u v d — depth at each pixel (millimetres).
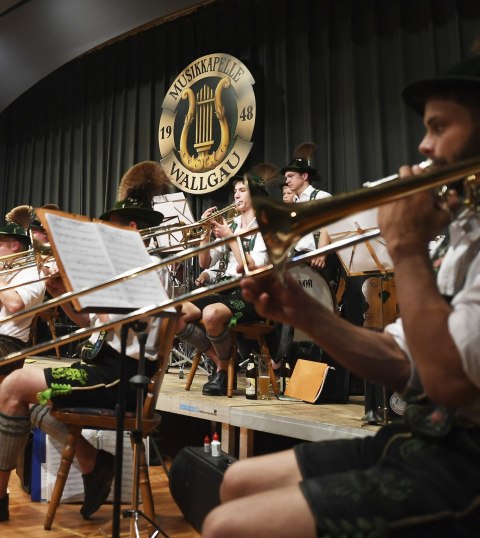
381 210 1097
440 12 4750
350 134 5207
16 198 8711
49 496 2787
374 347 1287
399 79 4922
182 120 6395
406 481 1009
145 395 2299
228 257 4121
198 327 3590
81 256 1796
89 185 7480
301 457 1254
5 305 3496
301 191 4711
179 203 4867
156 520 2527
